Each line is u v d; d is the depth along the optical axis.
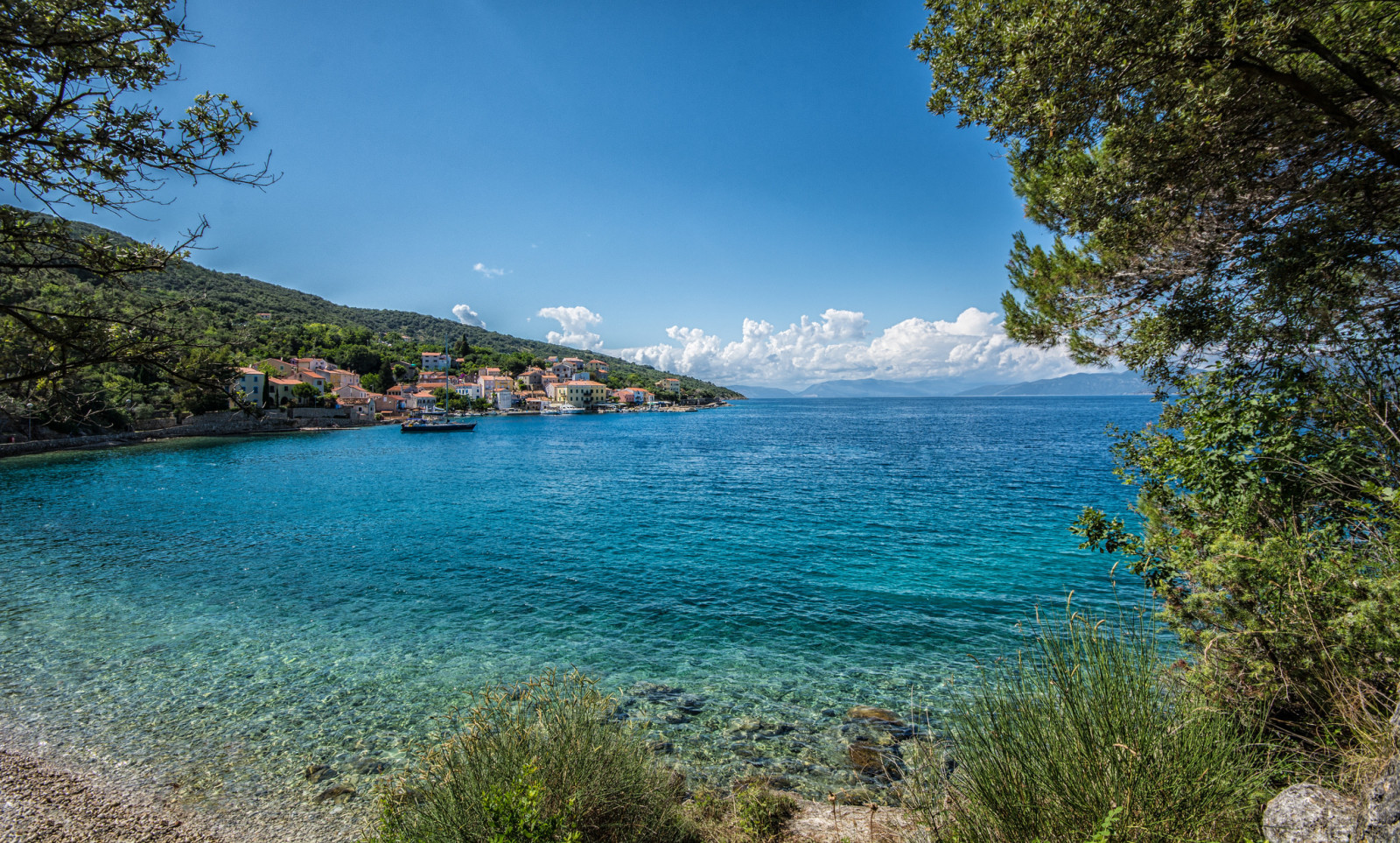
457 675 9.95
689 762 7.29
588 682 6.63
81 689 9.35
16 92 3.46
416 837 4.39
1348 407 4.75
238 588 15.02
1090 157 7.04
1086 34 4.82
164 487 34.97
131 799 6.59
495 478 39.47
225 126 3.86
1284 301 5.62
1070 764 3.31
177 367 3.82
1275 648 3.81
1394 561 3.70
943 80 6.29
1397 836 2.39
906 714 8.44
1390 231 5.43
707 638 11.58
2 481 36.75
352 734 8.00
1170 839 2.88
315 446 69.06
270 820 6.22
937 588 14.24
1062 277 7.97
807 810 5.91
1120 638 3.86
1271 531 4.54
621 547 19.39
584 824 4.50
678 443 70.69
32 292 3.49
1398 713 2.78
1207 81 4.82
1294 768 3.43
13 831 6.01
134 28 3.53
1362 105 5.05
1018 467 38.09
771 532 21.20
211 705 8.86
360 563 17.61
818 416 144.88
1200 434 5.39
